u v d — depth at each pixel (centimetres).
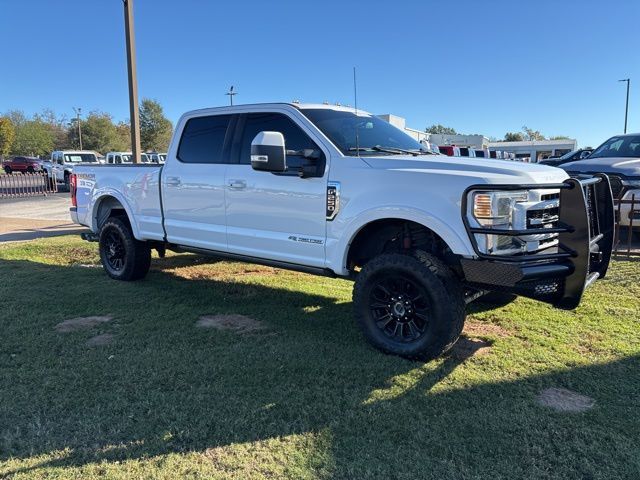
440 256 414
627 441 297
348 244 439
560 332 473
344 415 327
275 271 748
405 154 477
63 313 533
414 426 313
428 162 412
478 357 418
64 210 1697
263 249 501
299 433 307
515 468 273
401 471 271
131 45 1040
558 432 306
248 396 351
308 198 460
